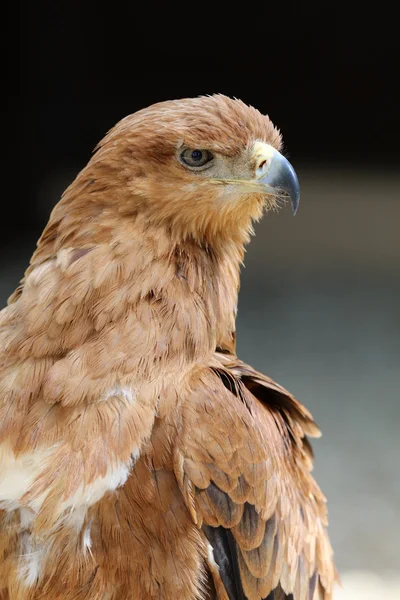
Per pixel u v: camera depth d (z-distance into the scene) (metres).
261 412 3.25
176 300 3.21
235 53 15.51
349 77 15.70
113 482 3.18
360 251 9.74
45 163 10.73
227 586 3.22
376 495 4.45
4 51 9.70
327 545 3.33
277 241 10.19
